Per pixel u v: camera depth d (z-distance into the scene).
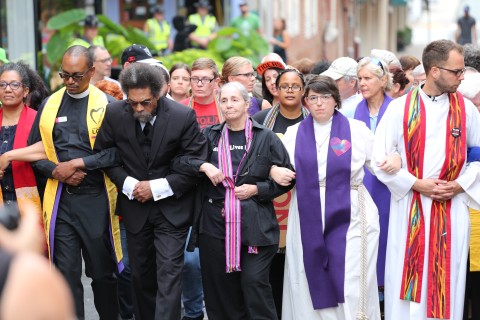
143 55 12.14
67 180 9.79
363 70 11.12
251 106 12.38
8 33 18.98
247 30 23.95
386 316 10.05
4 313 4.12
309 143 9.78
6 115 10.38
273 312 9.70
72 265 9.98
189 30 24.42
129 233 9.88
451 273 9.62
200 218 9.84
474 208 9.72
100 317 10.41
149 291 10.13
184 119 9.62
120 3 28.77
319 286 9.71
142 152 9.70
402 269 9.74
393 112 9.79
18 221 4.55
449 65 9.34
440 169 9.57
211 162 9.74
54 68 20.28
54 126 9.95
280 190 9.63
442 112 9.61
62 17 20.25
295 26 44.94
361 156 9.79
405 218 9.76
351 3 65.56
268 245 9.62
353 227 9.73
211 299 9.95
